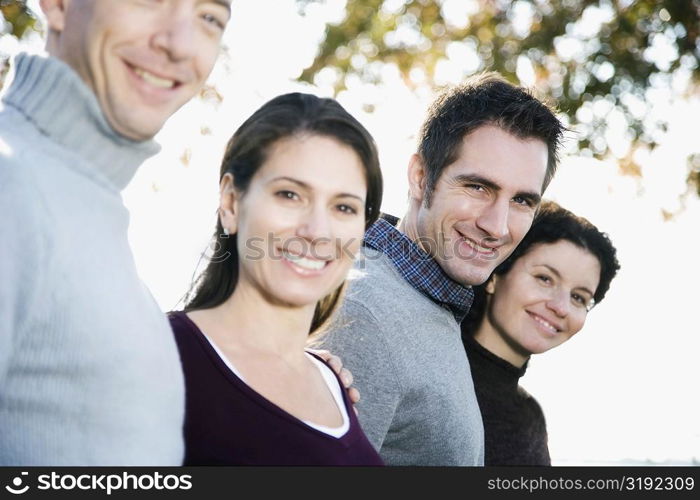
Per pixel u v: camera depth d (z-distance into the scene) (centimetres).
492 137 237
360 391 212
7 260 124
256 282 167
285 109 167
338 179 167
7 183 126
